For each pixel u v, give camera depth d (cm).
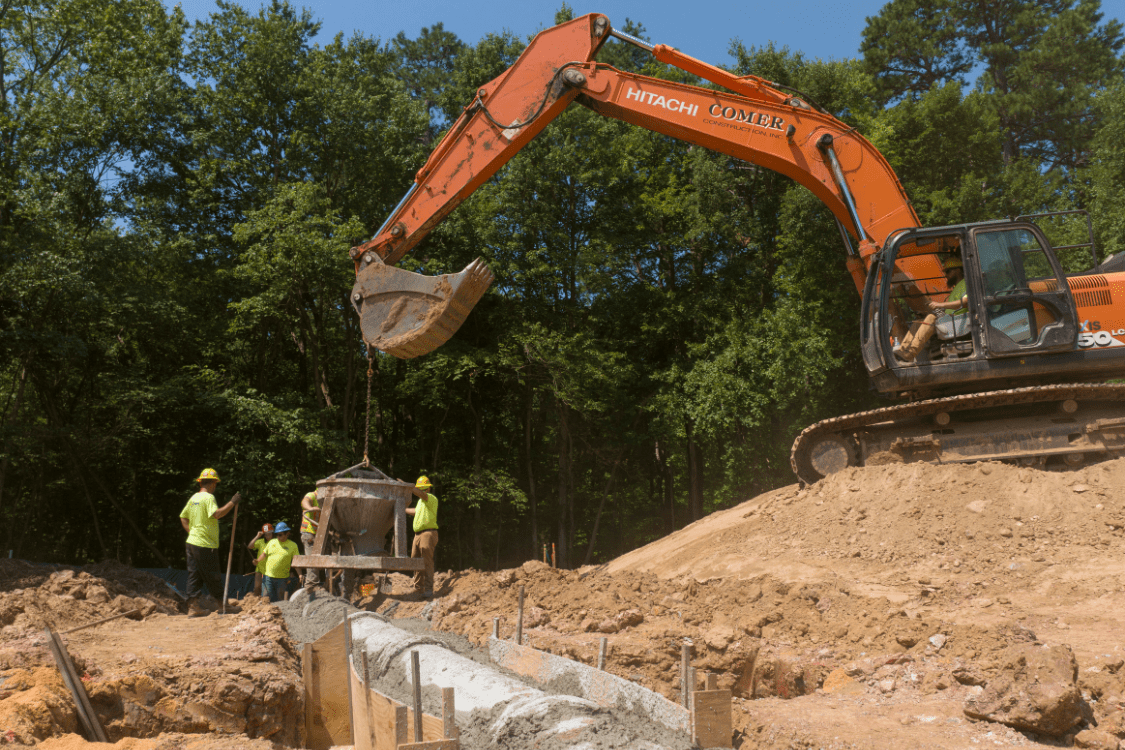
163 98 2380
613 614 854
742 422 2433
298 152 2514
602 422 2917
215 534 1109
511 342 2528
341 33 2633
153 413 2388
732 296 2880
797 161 1192
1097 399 1091
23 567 1171
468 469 2700
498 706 545
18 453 2172
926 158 2905
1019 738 516
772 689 660
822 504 1119
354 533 1173
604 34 1189
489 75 2803
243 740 626
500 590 997
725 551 1115
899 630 689
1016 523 946
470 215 2547
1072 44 3975
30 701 580
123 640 855
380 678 716
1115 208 2667
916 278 1148
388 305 1065
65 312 2108
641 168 3111
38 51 2312
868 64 4403
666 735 494
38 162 2152
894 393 1171
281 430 2186
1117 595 770
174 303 2250
